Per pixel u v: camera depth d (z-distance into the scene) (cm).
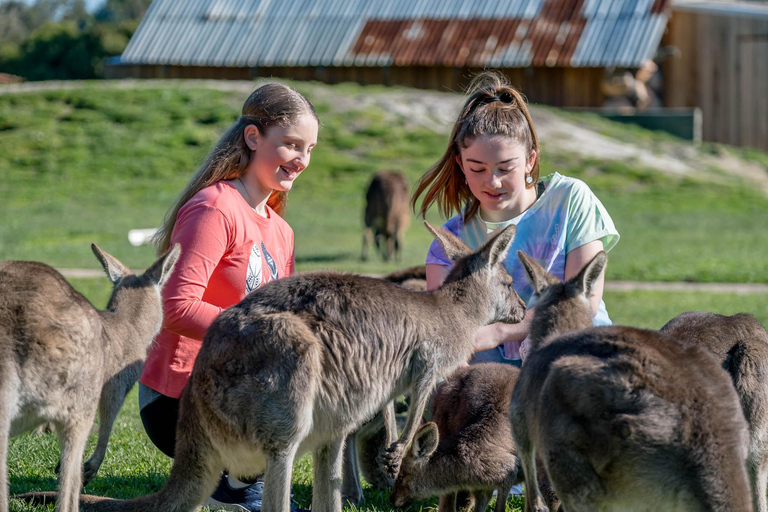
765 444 441
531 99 3138
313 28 3369
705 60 3098
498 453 471
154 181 2409
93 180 2402
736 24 3070
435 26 3272
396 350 420
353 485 515
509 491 483
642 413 329
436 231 476
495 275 468
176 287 450
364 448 553
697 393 335
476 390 496
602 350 353
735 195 2403
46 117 2786
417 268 720
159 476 534
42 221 1967
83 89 2978
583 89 3094
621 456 331
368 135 2709
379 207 1573
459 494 521
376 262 1571
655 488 329
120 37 5488
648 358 342
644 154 2688
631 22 3092
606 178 2478
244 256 468
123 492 505
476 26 3238
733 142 3103
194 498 420
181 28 3469
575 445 340
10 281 406
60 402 411
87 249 1623
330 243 1811
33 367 400
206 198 460
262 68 3347
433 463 473
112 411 457
